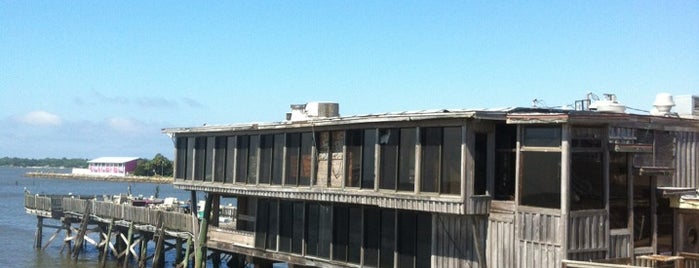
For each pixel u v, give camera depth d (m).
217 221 32.44
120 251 42.41
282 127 25.41
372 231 23.23
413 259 21.67
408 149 20.80
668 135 21.12
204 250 31.30
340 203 24.50
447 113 19.00
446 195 19.41
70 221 46.62
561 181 17.69
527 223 18.38
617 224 18.92
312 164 24.38
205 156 30.31
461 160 19.05
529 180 18.42
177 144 32.12
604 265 16.78
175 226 35.09
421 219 21.58
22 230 60.72
